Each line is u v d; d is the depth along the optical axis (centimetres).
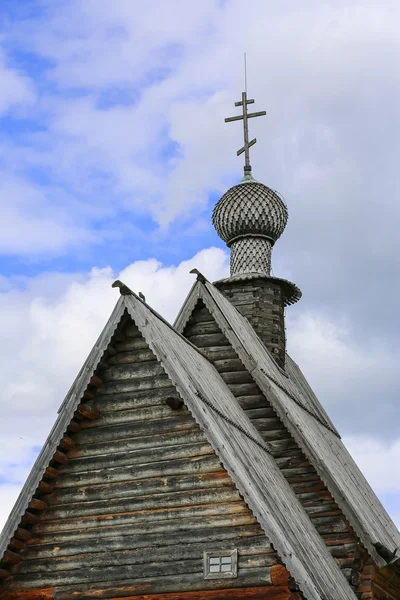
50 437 2448
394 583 2905
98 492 2427
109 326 2480
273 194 3691
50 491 2458
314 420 3356
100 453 2456
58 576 2392
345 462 3266
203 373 2680
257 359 3028
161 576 2317
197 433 2405
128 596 2325
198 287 3073
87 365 2475
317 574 2303
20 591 2400
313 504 2802
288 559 2192
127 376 2495
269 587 2236
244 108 3925
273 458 2841
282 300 3572
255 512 2236
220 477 2352
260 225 3656
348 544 2720
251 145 3888
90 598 2350
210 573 2280
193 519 2338
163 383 2470
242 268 3650
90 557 2383
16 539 2416
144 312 2469
